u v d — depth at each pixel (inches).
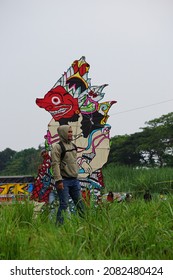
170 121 2578.7
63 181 366.9
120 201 353.7
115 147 2650.1
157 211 327.0
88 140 498.6
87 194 361.1
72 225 287.0
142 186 1146.7
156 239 262.8
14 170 2955.2
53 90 492.7
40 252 247.8
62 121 490.9
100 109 503.5
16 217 320.2
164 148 2541.8
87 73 502.6
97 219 298.5
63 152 368.5
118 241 259.9
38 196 456.8
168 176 1307.8
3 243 249.4
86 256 239.3
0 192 509.0
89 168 497.4
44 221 338.6
